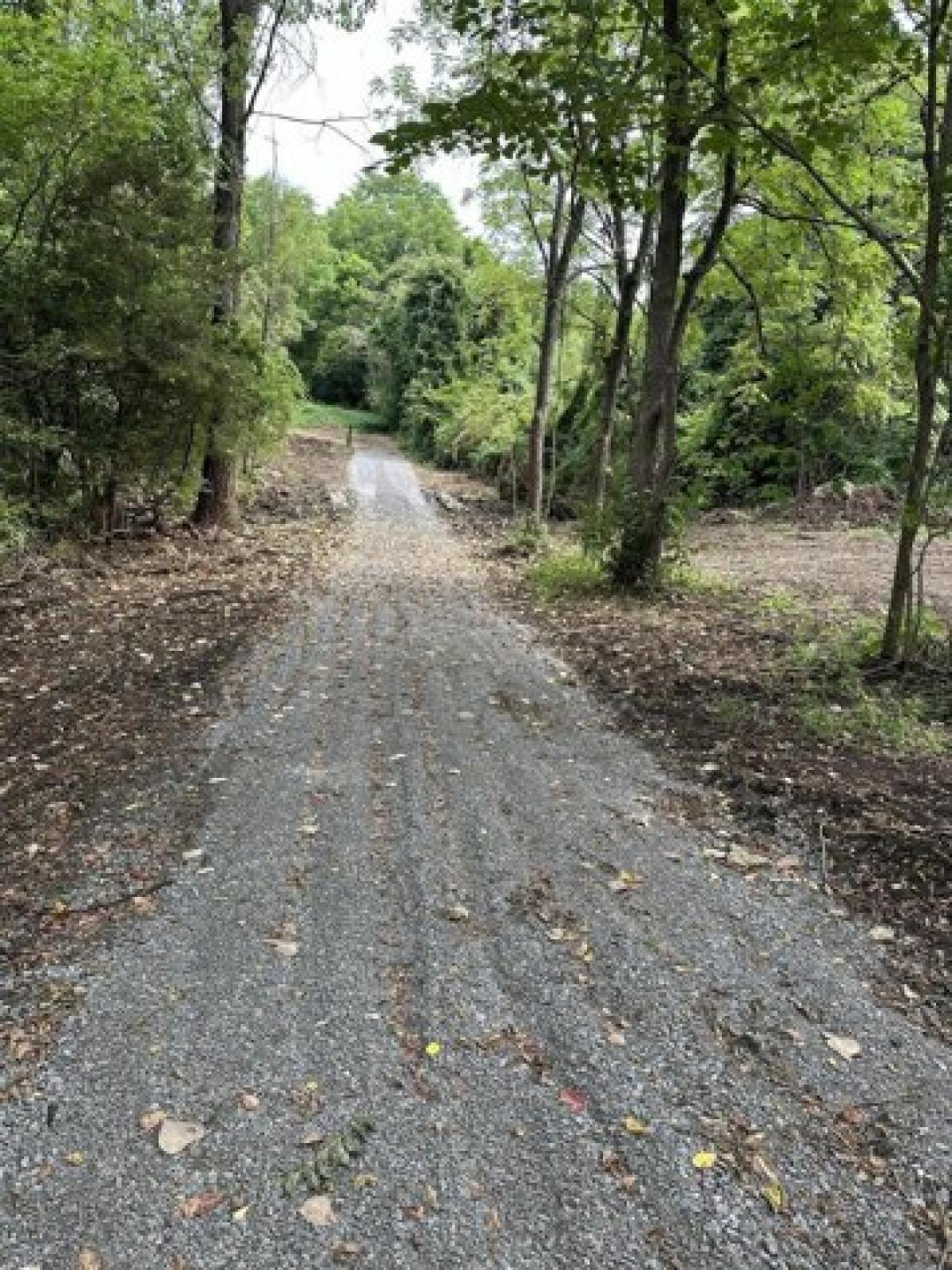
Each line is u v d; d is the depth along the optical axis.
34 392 10.78
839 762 4.67
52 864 3.62
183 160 10.99
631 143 9.19
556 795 4.39
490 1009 2.75
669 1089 2.43
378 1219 2.03
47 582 9.45
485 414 24.06
